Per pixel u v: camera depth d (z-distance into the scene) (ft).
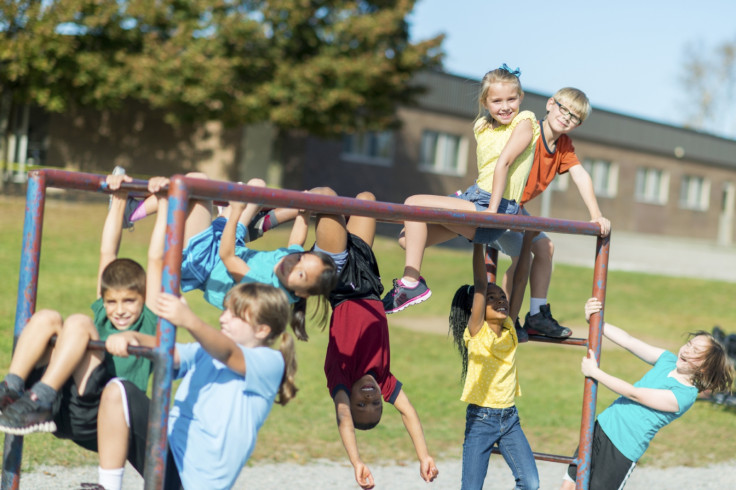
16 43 81.76
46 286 47.55
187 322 10.36
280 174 94.94
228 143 102.12
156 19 84.64
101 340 11.67
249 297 11.67
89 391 11.91
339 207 11.70
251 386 11.57
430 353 45.03
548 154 16.14
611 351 49.29
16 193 89.86
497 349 17.15
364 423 15.10
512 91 15.76
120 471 11.56
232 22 82.02
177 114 87.40
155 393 10.34
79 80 83.30
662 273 91.25
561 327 17.02
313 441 27.76
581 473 16.51
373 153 115.44
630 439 16.87
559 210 140.87
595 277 16.37
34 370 11.78
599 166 147.84
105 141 102.37
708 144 167.02
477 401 17.17
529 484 16.96
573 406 35.53
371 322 15.29
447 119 123.95
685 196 164.96
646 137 154.61
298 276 13.24
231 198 10.67
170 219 10.23
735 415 36.06
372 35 86.22
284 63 85.51
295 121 86.58
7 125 95.45
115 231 13.56
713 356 16.65
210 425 11.55
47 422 11.12
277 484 22.82
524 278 17.57
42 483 20.77
